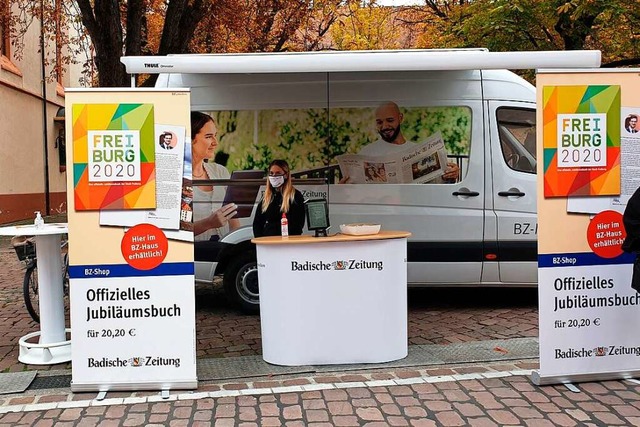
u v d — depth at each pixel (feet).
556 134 15.05
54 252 17.99
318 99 22.20
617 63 40.34
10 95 59.67
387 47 61.36
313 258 16.51
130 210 15.06
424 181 22.15
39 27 66.95
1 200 57.16
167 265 15.21
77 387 15.10
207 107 22.22
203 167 22.20
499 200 22.13
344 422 13.20
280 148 22.18
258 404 14.23
